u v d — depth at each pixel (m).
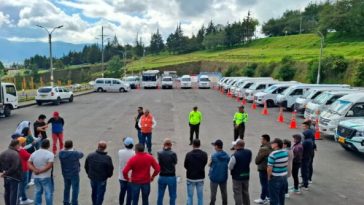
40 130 12.48
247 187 8.37
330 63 41.81
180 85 63.56
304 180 10.22
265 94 31.66
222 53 133.75
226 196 8.52
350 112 17.05
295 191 9.97
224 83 50.41
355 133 14.06
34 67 144.38
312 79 43.62
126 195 9.23
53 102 33.53
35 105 33.56
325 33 104.00
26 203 8.94
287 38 133.75
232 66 81.75
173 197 8.40
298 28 157.50
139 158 7.99
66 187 8.65
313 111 21.22
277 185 8.00
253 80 40.31
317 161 13.70
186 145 15.85
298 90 28.86
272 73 62.09
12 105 25.58
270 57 85.56
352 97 17.61
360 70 37.19
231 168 8.22
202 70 113.38
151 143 15.32
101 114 26.72
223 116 25.72
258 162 9.03
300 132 19.66
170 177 8.29
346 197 9.75
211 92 50.84
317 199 9.56
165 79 59.59
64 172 8.57
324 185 10.79
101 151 8.44
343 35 100.50
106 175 8.44
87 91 51.44
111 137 17.73
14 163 8.23
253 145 16.11
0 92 24.12
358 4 97.44
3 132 19.02
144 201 8.20
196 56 141.62
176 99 39.59
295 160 9.74
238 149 8.30
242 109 16.02
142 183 8.04
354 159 14.05
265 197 9.09
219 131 19.61
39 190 8.38
